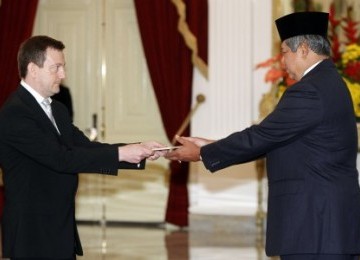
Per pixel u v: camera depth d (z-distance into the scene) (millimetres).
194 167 9219
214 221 9094
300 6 8586
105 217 9594
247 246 7973
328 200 3832
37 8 9539
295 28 4020
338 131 3885
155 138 9414
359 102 6160
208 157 4125
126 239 8422
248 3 8945
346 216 3863
